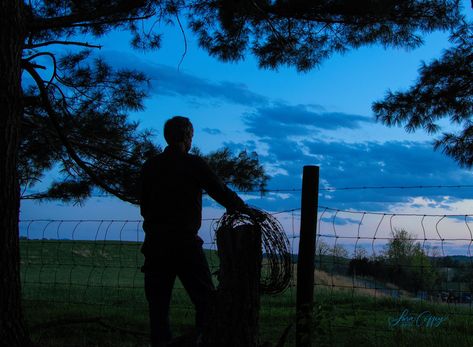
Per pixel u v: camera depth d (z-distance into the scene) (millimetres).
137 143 8430
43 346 5180
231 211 3744
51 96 8039
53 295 11031
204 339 3529
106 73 8344
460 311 7621
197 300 3869
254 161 8352
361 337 5082
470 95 11219
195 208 3951
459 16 8578
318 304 4098
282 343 4152
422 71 11297
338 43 8805
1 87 4219
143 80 8539
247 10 7922
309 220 4391
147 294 3943
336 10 7883
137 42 8531
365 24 8133
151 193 3977
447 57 11133
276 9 8000
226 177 8195
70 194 8727
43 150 8555
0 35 4238
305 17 8094
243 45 9000
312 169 4426
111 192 8039
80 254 19625
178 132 4117
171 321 7539
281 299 10094
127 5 7113
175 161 3975
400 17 8133
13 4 4332
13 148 4281
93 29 8367
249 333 3520
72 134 8242
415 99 11344
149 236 3936
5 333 4109
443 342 5199
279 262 3750
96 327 6453
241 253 3566
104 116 8352
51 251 19828
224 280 3559
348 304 8648
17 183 4328
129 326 6918
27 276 16469
